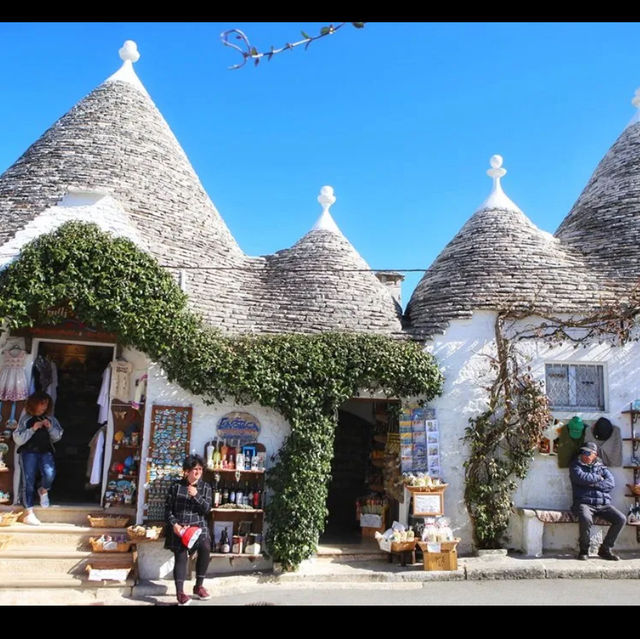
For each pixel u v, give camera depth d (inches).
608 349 415.5
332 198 499.8
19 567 331.3
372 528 417.1
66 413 468.8
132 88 530.6
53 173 449.1
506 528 387.9
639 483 398.9
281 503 363.9
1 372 378.6
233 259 476.1
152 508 359.6
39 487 370.9
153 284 369.7
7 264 362.9
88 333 394.0
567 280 430.9
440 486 375.6
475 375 406.9
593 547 390.0
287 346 382.9
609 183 518.6
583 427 401.4
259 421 383.9
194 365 368.5
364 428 517.7
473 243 459.8
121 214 403.2
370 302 437.1
